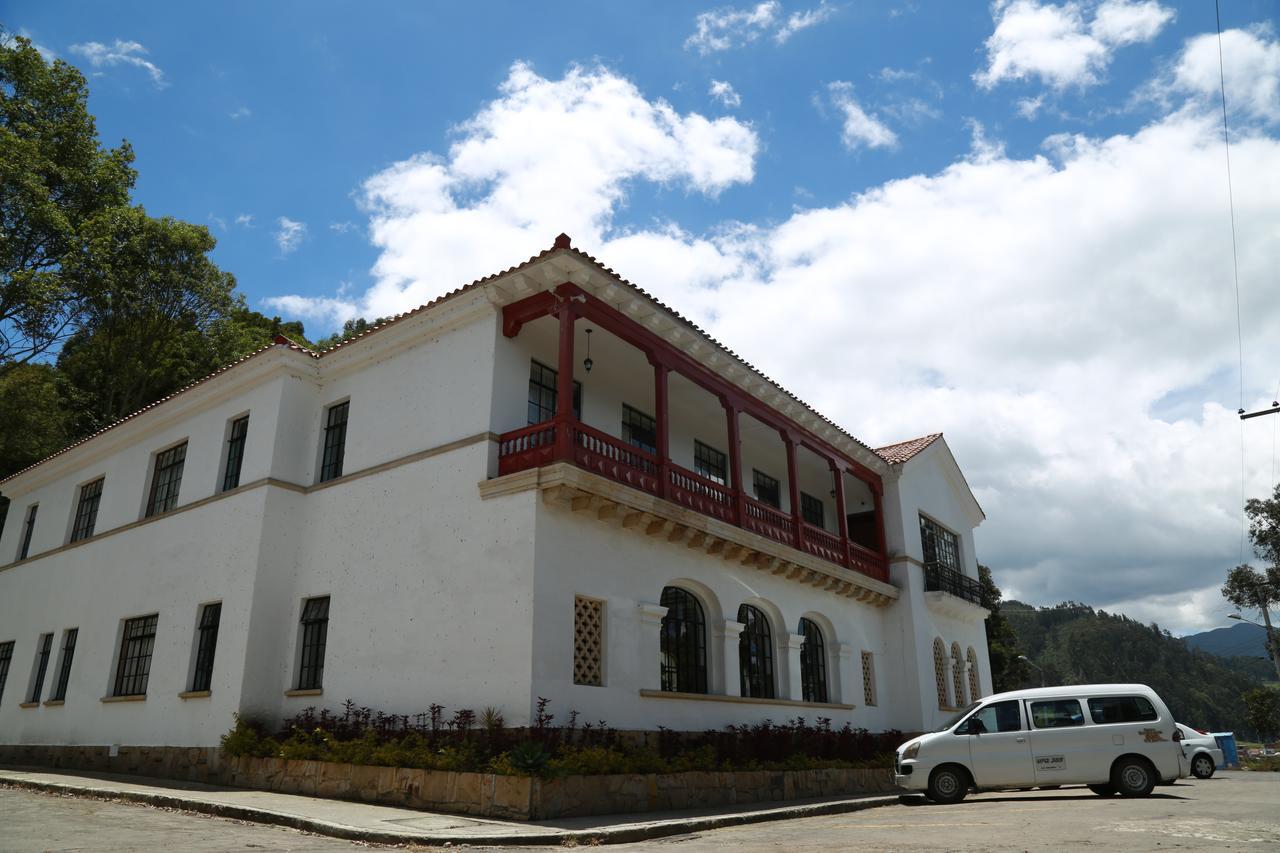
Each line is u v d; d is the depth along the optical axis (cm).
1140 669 14475
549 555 1351
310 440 1781
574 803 1130
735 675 1711
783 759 1583
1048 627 19150
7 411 2970
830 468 2225
